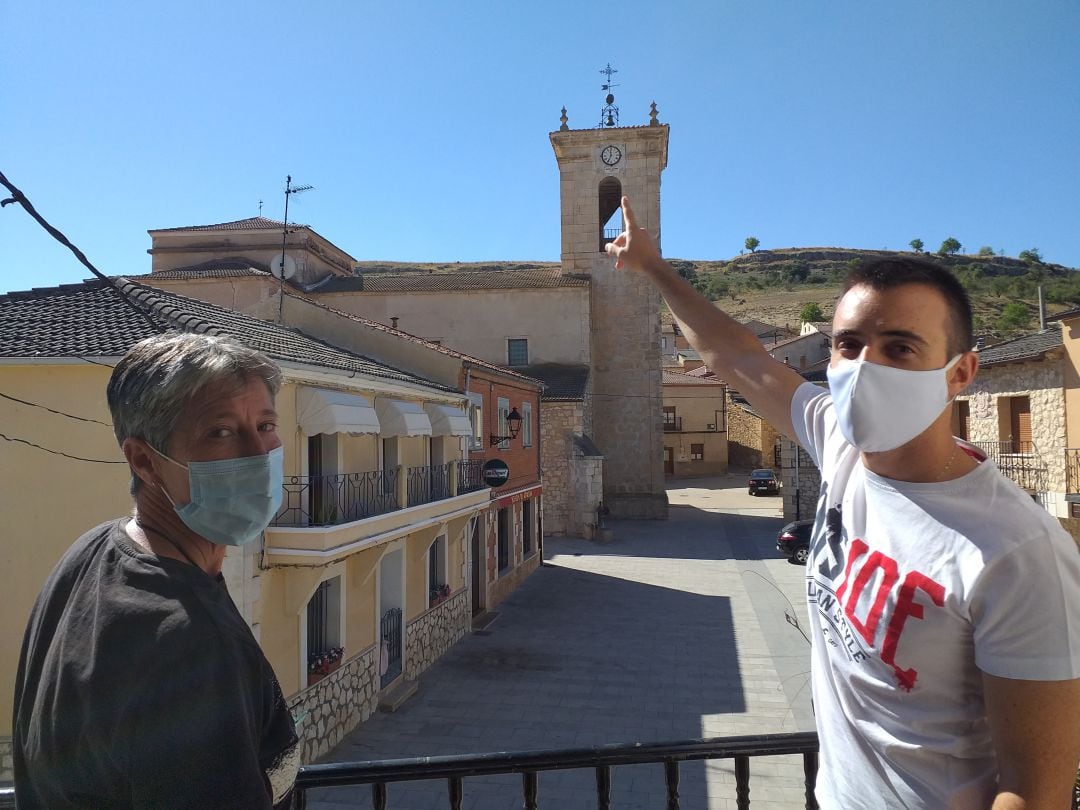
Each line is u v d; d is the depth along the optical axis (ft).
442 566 53.47
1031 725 4.64
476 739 37.70
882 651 5.37
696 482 176.96
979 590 4.91
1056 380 56.18
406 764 8.59
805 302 348.59
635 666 49.78
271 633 30.96
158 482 5.80
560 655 52.26
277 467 6.12
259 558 30.30
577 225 126.11
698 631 58.13
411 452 45.83
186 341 5.91
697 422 191.11
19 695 5.45
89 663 4.67
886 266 5.73
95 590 5.08
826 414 7.25
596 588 73.61
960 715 5.20
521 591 72.33
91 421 28.94
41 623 5.45
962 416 71.31
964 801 5.11
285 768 5.27
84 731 4.61
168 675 4.52
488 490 57.52
